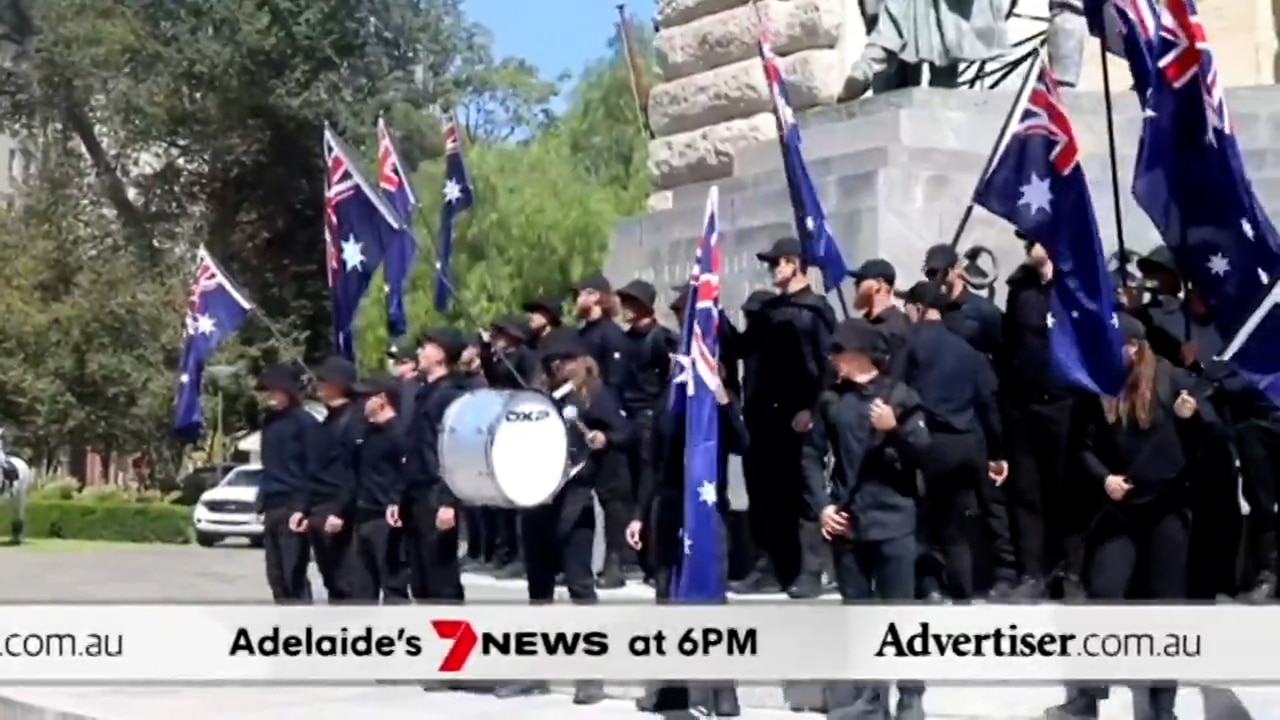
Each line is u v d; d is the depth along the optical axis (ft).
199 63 191.52
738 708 40.96
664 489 40.65
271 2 191.83
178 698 47.52
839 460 37.93
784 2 71.00
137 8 194.59
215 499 155.12
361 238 61.57
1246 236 36.68
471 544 68.85
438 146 194.90
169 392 186.39
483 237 154.71
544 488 43.96
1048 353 43.42
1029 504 44.62
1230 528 39.24
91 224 193.88
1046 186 37.11
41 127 199.41
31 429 185.37
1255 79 70.38
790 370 47.09
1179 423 35.78
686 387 39.34
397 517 50.75
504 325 57.67
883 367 38.22
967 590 41.34
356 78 197.88
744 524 53.83
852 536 37.63
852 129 59.67
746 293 62.23
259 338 198.18
